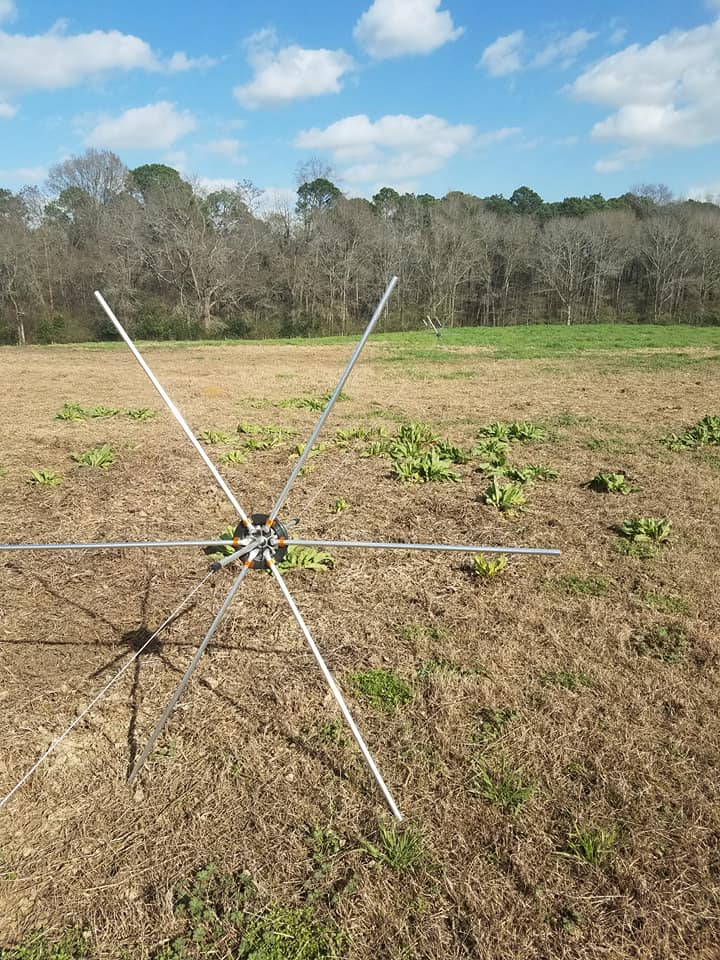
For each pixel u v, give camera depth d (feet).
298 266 180.04
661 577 17.84
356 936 8.40
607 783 10.72
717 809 10.19
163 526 22.34
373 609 16.55
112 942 8.42
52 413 42.29
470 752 11.50
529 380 56.08
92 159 202.39
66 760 11.48
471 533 21.36
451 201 217.97
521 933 8.40
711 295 200.54
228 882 9.14
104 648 14.88
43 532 21.75
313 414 42.01
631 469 28.19
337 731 12.05
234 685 13.50
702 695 12.95
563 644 14.82
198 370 66.44
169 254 168.25
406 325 177.47
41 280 169.48
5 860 9.57
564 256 203.62
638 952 8.16
